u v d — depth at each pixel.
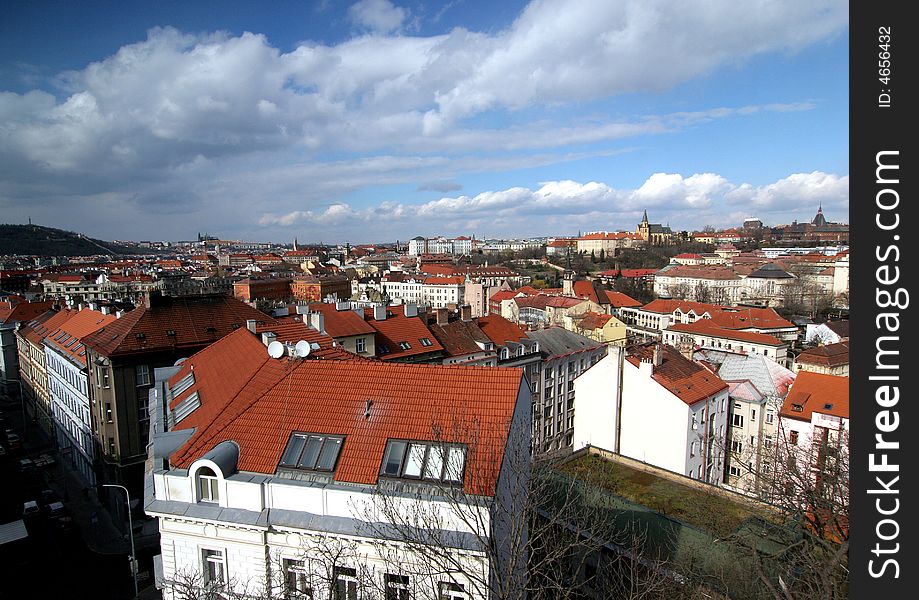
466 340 57.69
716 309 119.56
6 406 84.38
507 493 18.53
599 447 43.66
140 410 44.06
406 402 20.16
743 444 49.97
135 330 44.34
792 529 25.94
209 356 31.91
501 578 15.73
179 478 18.55
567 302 104.81
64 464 59.16
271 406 20.98
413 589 16.27
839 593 19.16
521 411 20.69
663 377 45.09
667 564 23.72
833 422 41.25
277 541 17.69
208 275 189.38
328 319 49.53
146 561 39.31
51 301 99.00
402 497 17.16
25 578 37.19
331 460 18.80
